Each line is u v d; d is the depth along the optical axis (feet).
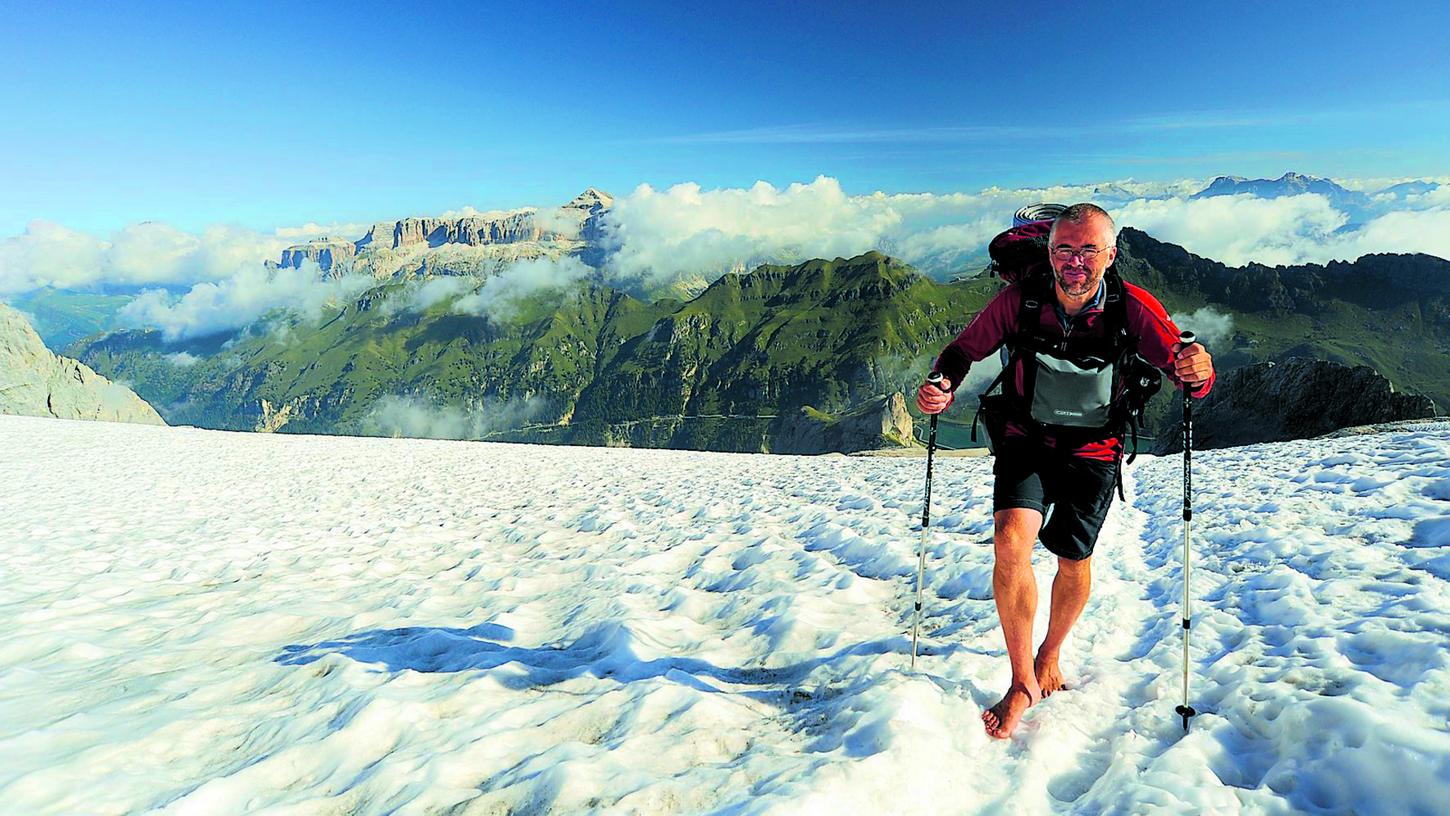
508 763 13.03
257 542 43.91
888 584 24.47
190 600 30.09
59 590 32.71
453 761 12.86
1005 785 10.61
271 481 79.05
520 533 42.11
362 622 24.07
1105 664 14.93
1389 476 28.45
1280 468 37.40
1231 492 32.07
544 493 60.64
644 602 24.57
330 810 12.09
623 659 18.29
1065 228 11.50
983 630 17.75
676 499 50.19
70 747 14.90
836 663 16.63
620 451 123.54
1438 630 13.02
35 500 64.34
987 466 62.44
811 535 33.42
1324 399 123.95
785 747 12.43
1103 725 12.35
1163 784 9.73
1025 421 12.84
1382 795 8.81
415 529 46.55
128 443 128.06
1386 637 12.80
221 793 12.67
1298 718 10.46
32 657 22.66
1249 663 13.48
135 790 13.07
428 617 24.84
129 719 16.49
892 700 12.66
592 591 26.94
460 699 16.21
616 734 13.84
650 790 10.98
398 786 12.32
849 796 10.00
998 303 13.00
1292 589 17.10
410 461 101.81
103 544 43.83
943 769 10.82
